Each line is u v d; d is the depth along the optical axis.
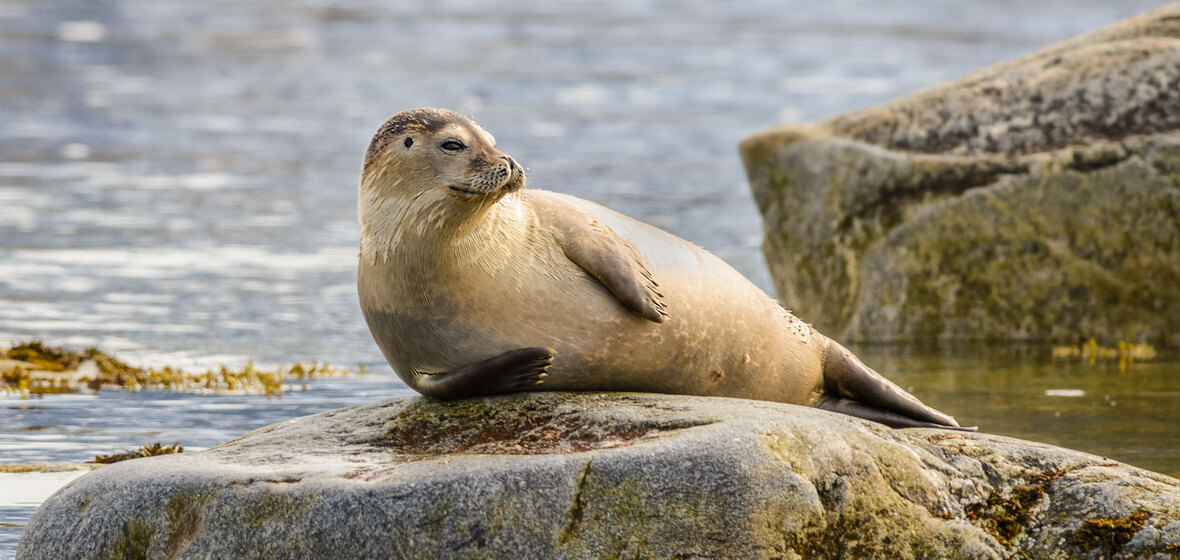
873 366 43.78
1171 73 48.25
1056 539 22.00
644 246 25.92
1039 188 48.22
